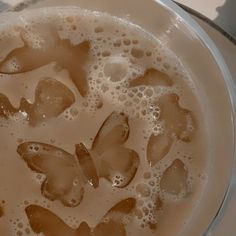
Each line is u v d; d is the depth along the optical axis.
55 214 0.17
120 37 0.19
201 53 0.18
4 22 0.19
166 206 0.17
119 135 0.17
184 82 0.18
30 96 0.18
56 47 0.19
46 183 0.17
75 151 0.17
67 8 0.19
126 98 0.18
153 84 0.18
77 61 0.18
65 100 0.18
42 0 0.19
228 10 0.20
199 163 0.18
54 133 0.17
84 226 0.17
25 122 0.18
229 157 0.17
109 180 0.17
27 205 0.17
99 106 0.18
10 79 0.18
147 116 0.18
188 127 0.18
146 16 0.19
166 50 0.19
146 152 0.17
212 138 0.18
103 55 0.19
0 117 0.18
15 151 0.17
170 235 0.17
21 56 0.18
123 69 0.18
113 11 0.19
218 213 0.16
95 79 0.18
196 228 0.16
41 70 0.18
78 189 0.17
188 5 0.20
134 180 0.17
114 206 0.17
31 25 0.19
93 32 0.19
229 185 0.16
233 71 0.18
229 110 0.17
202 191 0.17
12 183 0.17
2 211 0.17
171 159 0.17
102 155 0.17
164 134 0.18
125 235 0.17
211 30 0.19
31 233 0.17
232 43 0.19
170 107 0.18
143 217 0.17
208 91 0.18
